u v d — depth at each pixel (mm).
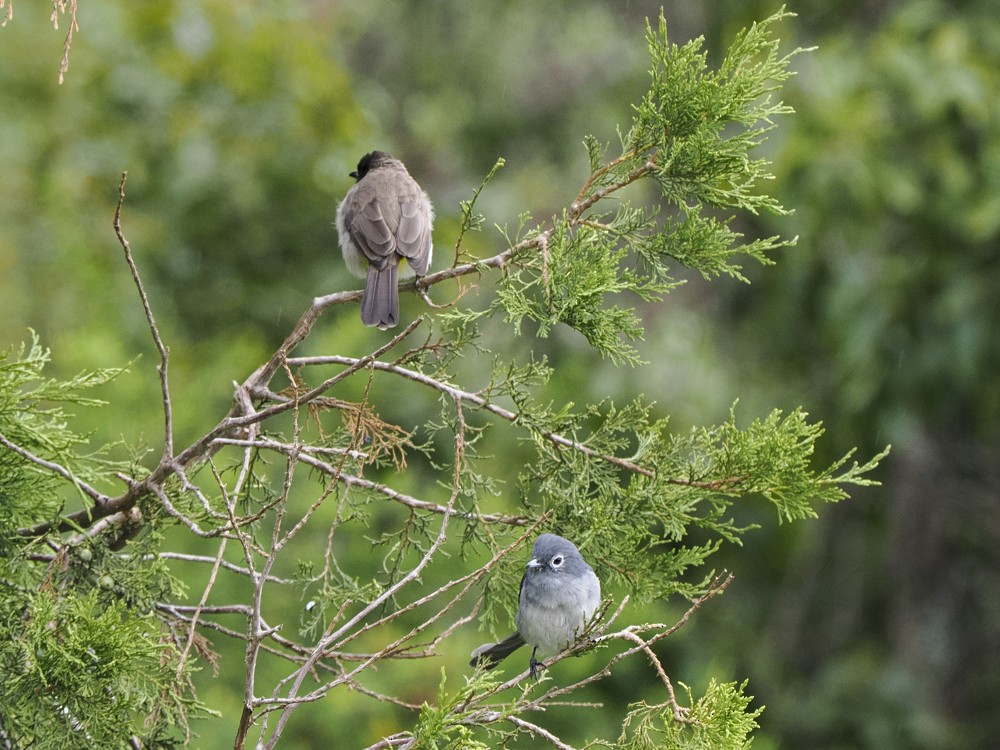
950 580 17953
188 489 6207
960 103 14086
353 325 12828
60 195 15773
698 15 19188
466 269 6895
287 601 10906
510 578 7422
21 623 5828
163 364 6215
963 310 14602
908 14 14734
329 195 16672
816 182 14266
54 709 5617
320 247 16812
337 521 6836
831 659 18250
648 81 21359
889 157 14344
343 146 16875
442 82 22859
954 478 17625
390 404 14086
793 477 6809
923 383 15070
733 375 17078
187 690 7574
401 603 11398
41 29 16516
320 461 6906
